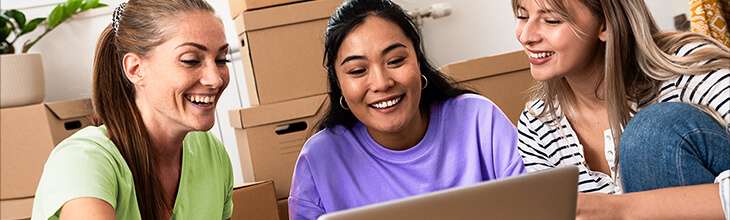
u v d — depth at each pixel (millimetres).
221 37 1639
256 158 2959
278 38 2982
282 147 2973
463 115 2033
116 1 3590
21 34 3365
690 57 1537
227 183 1940
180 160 1801
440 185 2004
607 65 1588
